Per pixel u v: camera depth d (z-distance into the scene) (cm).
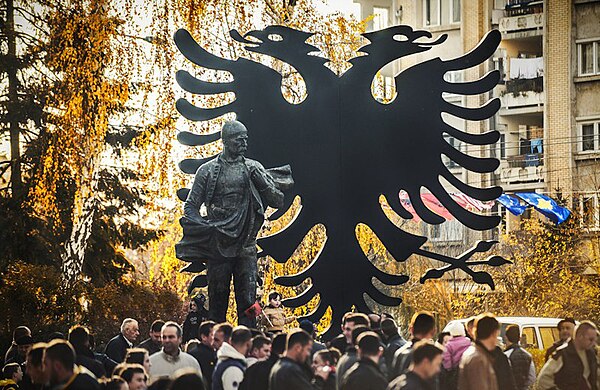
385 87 4747
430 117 2934
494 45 2941
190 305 2550
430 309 5462
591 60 6900
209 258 2322
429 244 6300
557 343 2216
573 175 6888
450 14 7531
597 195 6494
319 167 2895
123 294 4525
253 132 2870
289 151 2883
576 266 5572
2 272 4681
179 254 2316
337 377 1731
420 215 2927
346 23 4366
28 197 4734
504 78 7181
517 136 7200
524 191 7019
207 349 1984
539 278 5372
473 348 1698
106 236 4916
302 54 2902
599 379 2003
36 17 4528
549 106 6962
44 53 4772
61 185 4591
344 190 2903
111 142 4988
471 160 2925
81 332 1944
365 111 2917
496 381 1680
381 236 2908
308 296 2886
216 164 2348
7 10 4844
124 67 4172
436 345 1475
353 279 2894
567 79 6925
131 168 5041
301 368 1568
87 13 4172
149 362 1803
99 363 1931
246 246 2347
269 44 2900
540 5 7094
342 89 2912
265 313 2528
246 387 1667
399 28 2927
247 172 2348
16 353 2495
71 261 4375
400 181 2919
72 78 4138
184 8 4178
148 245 5103
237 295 2356
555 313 5259
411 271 5675
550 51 6975
